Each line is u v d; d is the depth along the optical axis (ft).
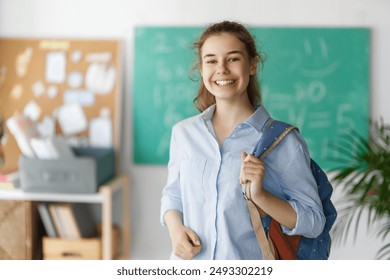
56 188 12.18
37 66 13.67
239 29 5.76
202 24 13.38
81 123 13.58
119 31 13.60
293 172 5.57
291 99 13.30
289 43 13.20
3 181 12.44
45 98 13.65
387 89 13.17
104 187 12.21
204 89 6.39
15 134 12.55
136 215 13.91
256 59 5.93
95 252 12.67
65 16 13.65
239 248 5.51
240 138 5.71
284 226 5.54
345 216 12.30
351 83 13.17
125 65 13.67
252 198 5.28
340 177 10.25
